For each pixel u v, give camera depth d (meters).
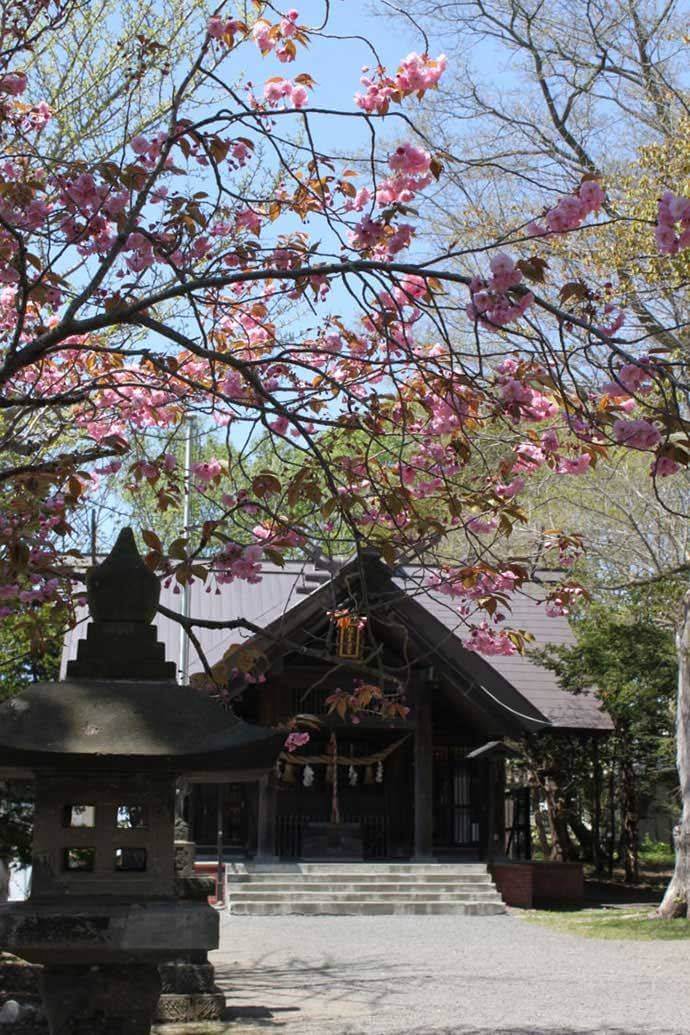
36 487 6.47
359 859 24.20
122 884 3.94
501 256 4.98
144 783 3.98
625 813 28.12
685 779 21.06
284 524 6.49
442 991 13.08
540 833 31.41
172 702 3.99
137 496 10.92
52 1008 3.95
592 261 15.15
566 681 25.52
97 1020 3.95
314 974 14.33
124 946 3.76
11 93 7.19
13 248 6.75
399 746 26.20
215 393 5.93
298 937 18.25
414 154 5.78
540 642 26.91
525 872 23.47
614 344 5.00
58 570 7.32
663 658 24.47
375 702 24.11
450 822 26.39
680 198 4.95
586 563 21.38
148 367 8.37
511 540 18.12
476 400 6.52
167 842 3.98
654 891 26.50
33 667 16.08
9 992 11.09
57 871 3.93
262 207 7.98
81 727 3.83
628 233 15.16
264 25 6.15
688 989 13.45
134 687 4.02
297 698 24.45
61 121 9.29
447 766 26.69
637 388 5.62
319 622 22.38
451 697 24.78
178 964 11.05
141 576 4.18
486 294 5.02
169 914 3.81
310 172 6.82
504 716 23.80
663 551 20.42
